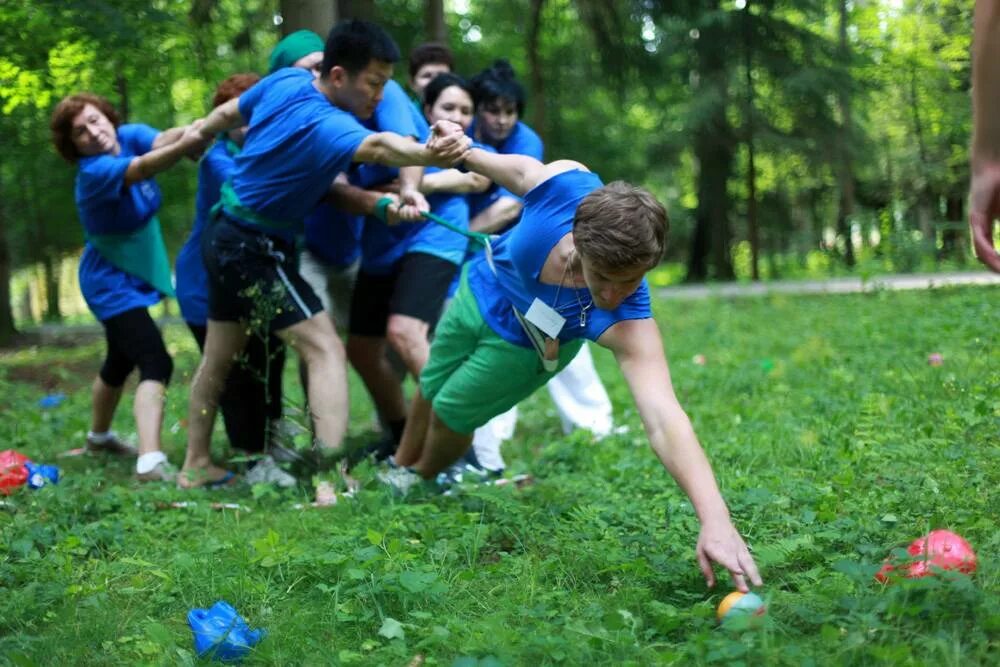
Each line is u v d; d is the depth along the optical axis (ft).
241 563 13.30
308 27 25.53
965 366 23.62
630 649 9.99
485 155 14.43
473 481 17.56
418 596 11.86
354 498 16.47
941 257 68.44
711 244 94.58
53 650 10.93
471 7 90.99
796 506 14.89
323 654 10.64
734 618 9.75
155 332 21.31
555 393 22.99
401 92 19.89
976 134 8.24
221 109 18.97
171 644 10.87
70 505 16.48
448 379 16.24
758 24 83.25
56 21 32.22
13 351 53.01
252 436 21.21
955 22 59.11
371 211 18.99
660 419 11.82
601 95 100.48
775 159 90.68
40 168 70.85
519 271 13.91
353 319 21.65
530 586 12.13
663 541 13.39
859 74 80.74
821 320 41.14
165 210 76.79
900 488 14.80
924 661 9.03
